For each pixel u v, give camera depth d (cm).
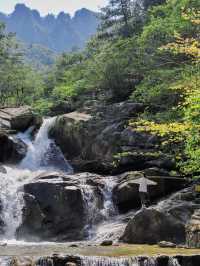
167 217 2166
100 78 4200
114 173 3153
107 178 2914
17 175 3078
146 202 2644
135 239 2183
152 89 3073
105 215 2734
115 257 1650
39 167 3609
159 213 2175
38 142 3778
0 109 4169
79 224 2634
